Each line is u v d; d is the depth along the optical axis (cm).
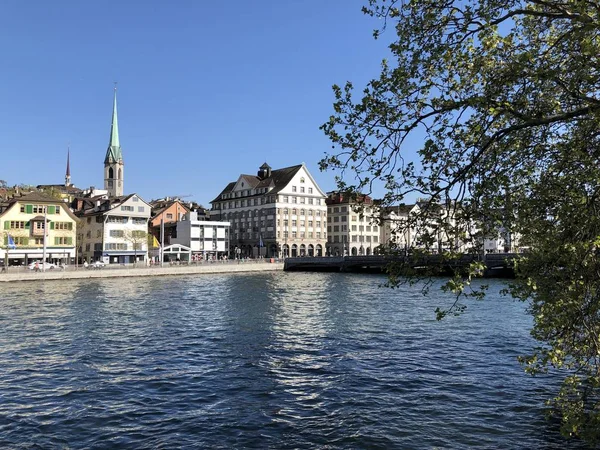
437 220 796
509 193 887
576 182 850
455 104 772
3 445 1162
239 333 2589
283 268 9738
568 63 798
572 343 902
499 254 6588
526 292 985
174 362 1958
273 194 11706
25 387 1619
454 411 1376
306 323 2911
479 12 798
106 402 1473
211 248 11019
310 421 1318
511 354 2045
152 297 4431
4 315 3206
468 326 2738
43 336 2494
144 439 1203
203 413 1382
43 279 6303
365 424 1290
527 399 1459
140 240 9281
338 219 12581
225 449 1148
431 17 821
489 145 808
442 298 4244
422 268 808
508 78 778
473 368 1827
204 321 3000
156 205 12156
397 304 3841
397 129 819
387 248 844
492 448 1134
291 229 11838
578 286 820
